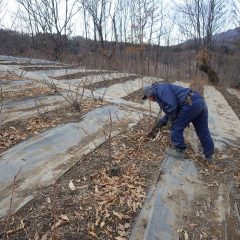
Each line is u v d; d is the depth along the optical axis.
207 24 20.11
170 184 4.28
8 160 4.34
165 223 3.53
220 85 16.25
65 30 18.83
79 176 4.21
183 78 15.92
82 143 5.20
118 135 5.63
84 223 3.34
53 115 6.12
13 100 6.56
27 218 3.32
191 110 4.73
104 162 4.63
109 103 7.43
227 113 8.66
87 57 14.45
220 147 5.74
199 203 4.02
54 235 3.10
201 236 3.46
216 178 4.66
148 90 4.88
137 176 4.34
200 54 16.78
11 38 17.70
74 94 7.86
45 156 4.64
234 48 20.98
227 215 3.83
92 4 20.62
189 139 5.77
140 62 15.89
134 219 3.49
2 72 9.63
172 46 25.84
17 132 5.20
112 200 3.75
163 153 5.09
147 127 6.09
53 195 3.74
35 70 10.77
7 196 3.67
